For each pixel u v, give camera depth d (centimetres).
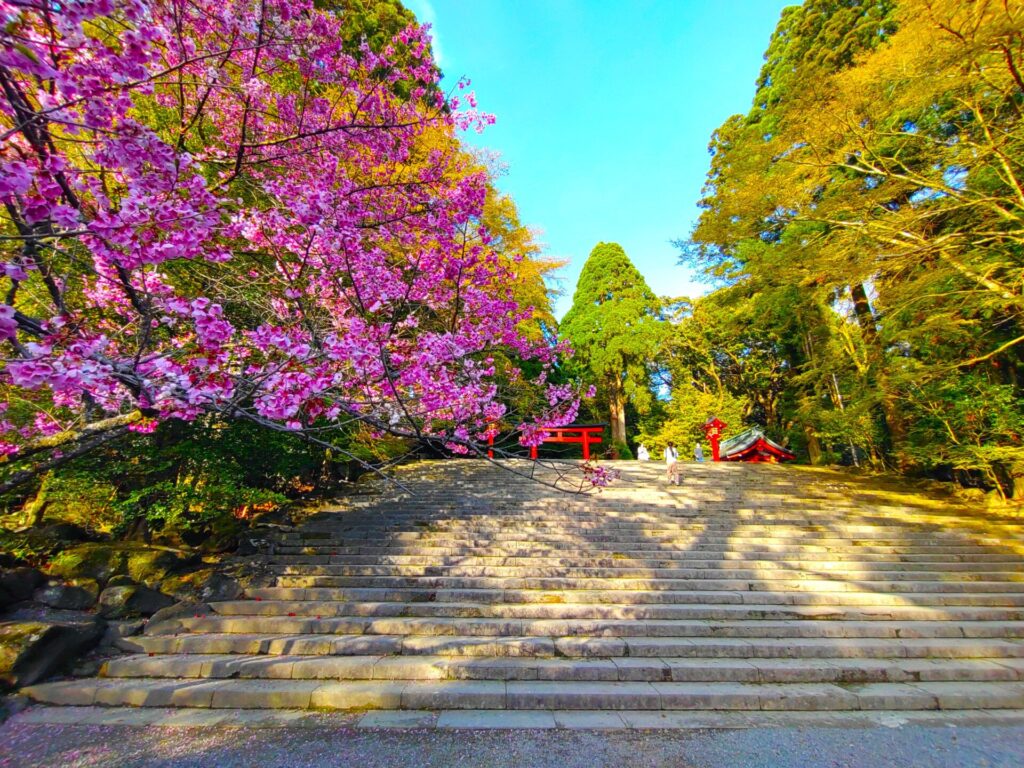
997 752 411
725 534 893
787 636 609
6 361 228
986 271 886
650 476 1324
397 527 879
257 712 464
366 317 417
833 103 980
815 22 1541
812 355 1602
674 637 600
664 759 395
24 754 394
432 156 546
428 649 553
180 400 294
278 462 777
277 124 488
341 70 454
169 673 521
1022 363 1086
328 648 556
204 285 536
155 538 766
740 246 1444
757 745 417
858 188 1094
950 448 1077
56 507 715
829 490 1189
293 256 458
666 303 2458
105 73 233
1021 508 1026
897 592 729
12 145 234
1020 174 898
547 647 559
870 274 1012
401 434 379
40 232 303
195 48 363
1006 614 672
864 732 441
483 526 904
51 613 580
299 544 809
